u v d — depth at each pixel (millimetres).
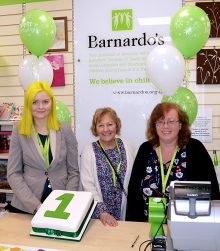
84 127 3270
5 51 3436
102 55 3176
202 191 1220
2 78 3477
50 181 2014
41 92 1972
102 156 2158
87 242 1509
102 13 3139
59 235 1525
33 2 3301
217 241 1225
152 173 1971
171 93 2258
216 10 2902
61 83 3281
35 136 2031
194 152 1970
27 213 1997
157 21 3029
